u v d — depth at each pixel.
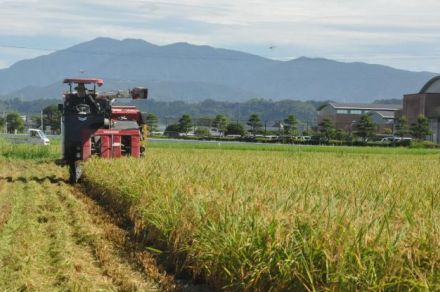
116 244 10.54
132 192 12.73
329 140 79.81
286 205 8.33
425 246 6.28
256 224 7.70
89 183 18.50
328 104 126.00
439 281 5.88
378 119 117.19
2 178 22.14
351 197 9.80
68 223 12.60
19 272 8.42
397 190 11.21
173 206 10.09
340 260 6.39
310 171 16.75
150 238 10.59
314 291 6.48
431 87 97.94
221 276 7.97
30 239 10.52
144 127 23.52
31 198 16.17
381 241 6.45
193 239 8.70
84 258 9.65
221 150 45.50
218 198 9.34
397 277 5.93
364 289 6.12
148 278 8.60
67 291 7.88
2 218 12.57
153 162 16.48
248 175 13.76
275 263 7.12
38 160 32.78
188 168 14.62
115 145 21.42
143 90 22.34
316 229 7.02
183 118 104.56
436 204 9.36
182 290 8.16
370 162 24.89
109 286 8.05
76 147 21.36
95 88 22.02
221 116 110.88
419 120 87.94
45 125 113.94
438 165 23.06
